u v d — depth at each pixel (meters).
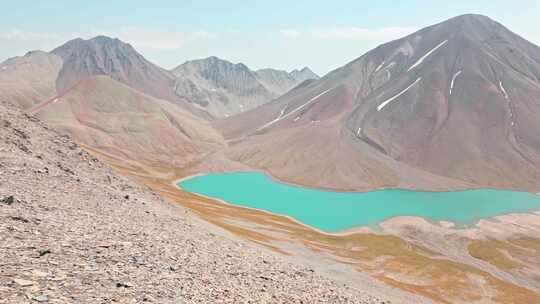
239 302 21.94
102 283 18.23
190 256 29.75
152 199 64.69
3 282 15.03
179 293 20.16
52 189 39.62
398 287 72.19
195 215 75.88
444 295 75.81
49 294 15.12
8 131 57.47
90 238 26.00
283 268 38.75
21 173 41.38
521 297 81.12
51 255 20.22
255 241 71.19
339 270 67.38
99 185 52.50
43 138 63.31
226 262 31.91
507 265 110.38
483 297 78.62
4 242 20.28
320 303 27.97
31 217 26.64
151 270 22.77
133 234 31.08
